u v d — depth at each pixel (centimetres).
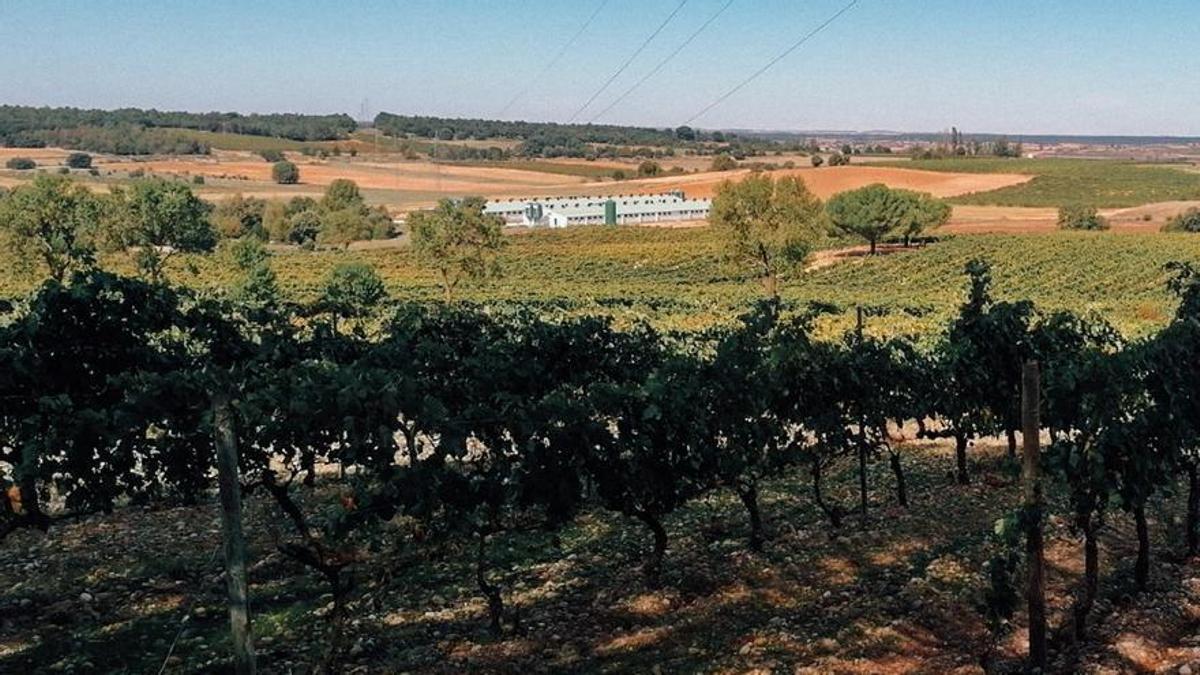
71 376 1053
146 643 954
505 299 5806
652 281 8075
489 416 936
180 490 1042
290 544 855
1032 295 6450
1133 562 1096
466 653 914
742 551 1205
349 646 929
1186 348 1145
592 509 1430
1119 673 798
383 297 5125
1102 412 964
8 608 1040
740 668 833
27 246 4869
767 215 5416
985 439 1941
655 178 18438
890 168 17425
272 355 1240
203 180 17350
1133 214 13112
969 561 1093
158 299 1140
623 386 1048
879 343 1523
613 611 1012
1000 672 822
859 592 1031
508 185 18188
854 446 1399
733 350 1232
